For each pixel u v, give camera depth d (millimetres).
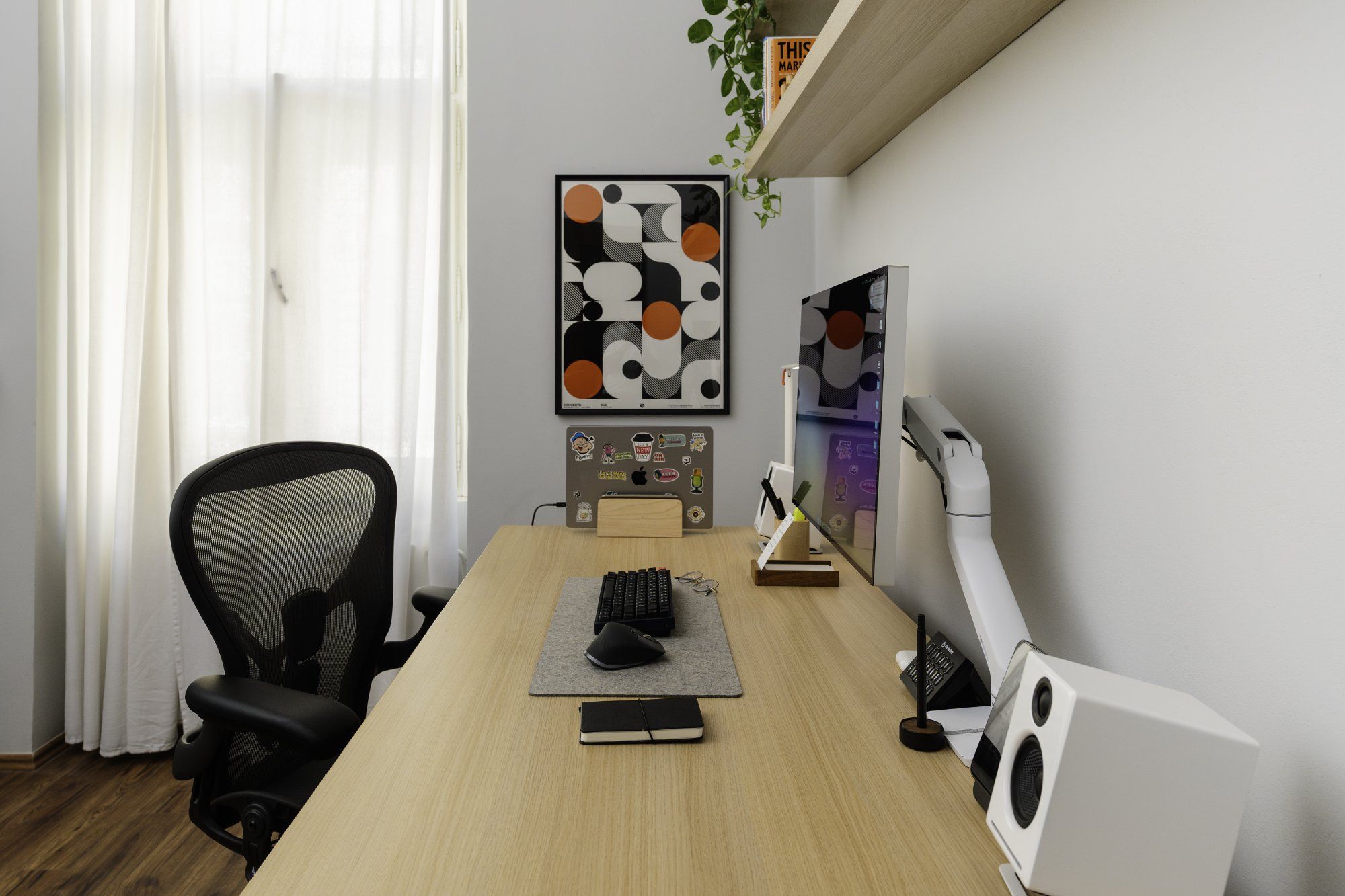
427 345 2719
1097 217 926
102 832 2213
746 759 895
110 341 2697
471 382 2646
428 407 2725
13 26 2484
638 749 917
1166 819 575
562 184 2607
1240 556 710
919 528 1553
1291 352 649
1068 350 993
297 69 2607
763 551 1701
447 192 2643
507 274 2629
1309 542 635
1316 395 625
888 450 1019
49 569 2643
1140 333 849
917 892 664
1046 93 1036
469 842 736
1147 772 575
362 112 2643
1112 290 897
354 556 1638
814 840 739
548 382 2650
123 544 2617
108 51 2623
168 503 2678
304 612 1482
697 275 2631
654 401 2652
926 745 909
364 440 2658
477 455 2656
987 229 1221
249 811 1261
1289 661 658
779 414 2668
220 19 2637
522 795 818
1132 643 868
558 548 1899
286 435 2648
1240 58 699
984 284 1232
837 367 1293
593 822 770
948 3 1000
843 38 1116
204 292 2660
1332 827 616
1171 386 800
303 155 2621
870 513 1063
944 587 1425
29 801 2375
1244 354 701
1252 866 700
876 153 1799
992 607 948
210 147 2656
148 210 2602
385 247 2652
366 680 1681
